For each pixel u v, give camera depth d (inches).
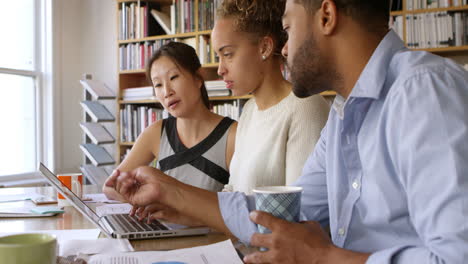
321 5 29.9
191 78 72.2
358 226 31.8
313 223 30.2
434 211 22.7
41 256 20.8
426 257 22.6
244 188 49.4
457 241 21.5
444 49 117.5
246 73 49.7
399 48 30.0
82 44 178.5
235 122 72.7
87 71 178.1
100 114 150.5
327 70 31.1
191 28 146.2
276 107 48.8
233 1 49.4
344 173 34.4
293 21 31.3
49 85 167.8
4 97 155.6
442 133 23.2
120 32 159.6
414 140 24.0
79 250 34.2
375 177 29.3
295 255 27.0
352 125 31.7
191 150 71.2
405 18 121.3
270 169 47.7
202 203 39.8
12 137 158.1
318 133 46.0
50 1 167.0
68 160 174.4
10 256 20.2
